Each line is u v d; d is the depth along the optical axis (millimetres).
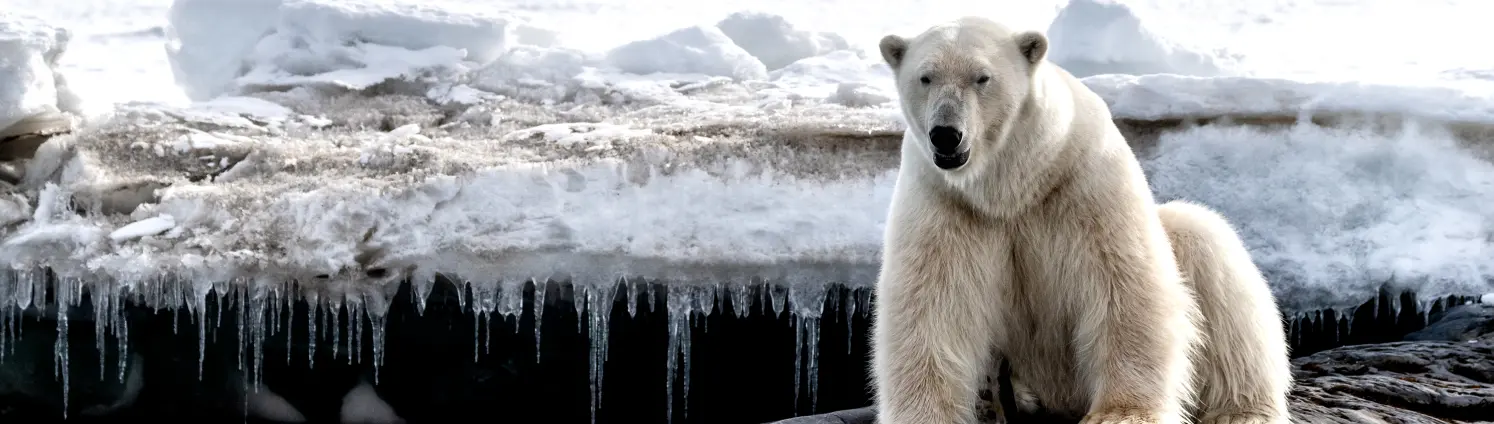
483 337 5988
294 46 8211
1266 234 5730
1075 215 3113
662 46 8227
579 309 5625
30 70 6340
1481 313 5285
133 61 12414
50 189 6031
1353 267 5543
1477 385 4316
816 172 5922
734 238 5625
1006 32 3186
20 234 5789
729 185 5824
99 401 6156
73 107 6844
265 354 6074
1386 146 5879
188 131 6680
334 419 6199
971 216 3180
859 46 9406
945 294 3150
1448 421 4012
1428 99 5949
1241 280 3408
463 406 6156
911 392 3152
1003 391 3584
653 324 5906
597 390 6066
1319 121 6059
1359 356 4762
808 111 6727
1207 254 3408
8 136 6324
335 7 8266
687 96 7512
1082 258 3115
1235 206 5836
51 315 5918
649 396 6098
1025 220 3176
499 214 5711
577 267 5582
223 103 7344
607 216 5684
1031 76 3109
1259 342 3402
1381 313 5629
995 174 3105
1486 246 5523
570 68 8117
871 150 6020
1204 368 3453
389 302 5617
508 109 7324
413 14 8398
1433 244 5539
